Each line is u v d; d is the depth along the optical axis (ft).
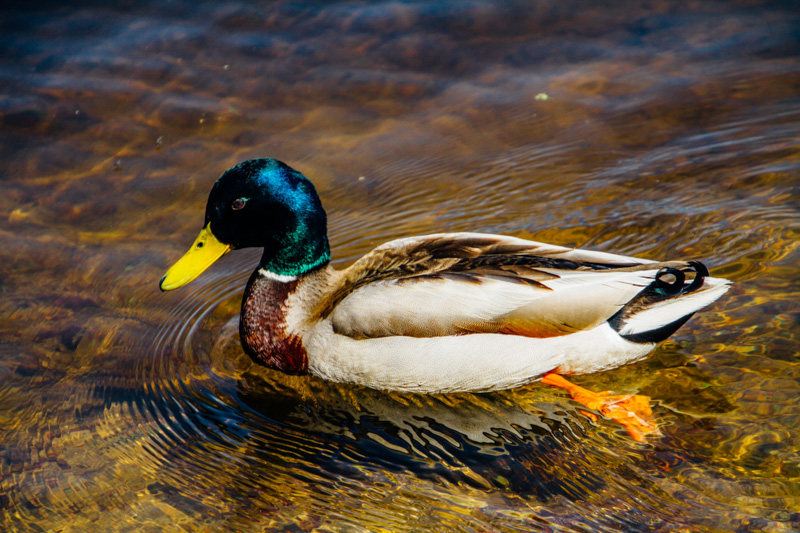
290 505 25.12
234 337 33.78
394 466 26.61
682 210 38.01
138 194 41.57
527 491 25.08
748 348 29.76
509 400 29.32
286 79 49.65
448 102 47.80
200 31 53.62
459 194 41.29
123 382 30.86
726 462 25.17
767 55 49.49
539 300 28.19
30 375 31.01
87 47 51.96
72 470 26.61
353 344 28.71
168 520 24.62
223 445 27.89
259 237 31.19
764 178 39.45
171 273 30.96
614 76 49.03
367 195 41.78
